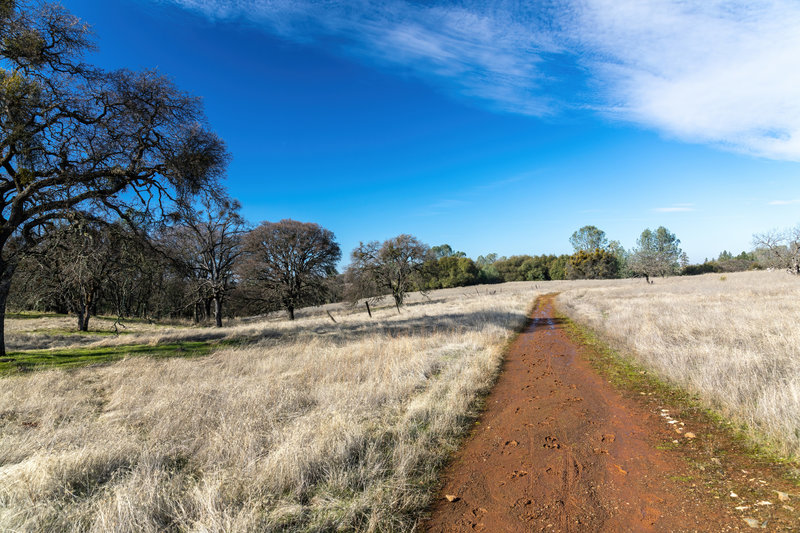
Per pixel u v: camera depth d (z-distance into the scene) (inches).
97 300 960.3
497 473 159.9
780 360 241.9
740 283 1163.3
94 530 118.0
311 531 120.0
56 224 485.1
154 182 558.6
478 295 1882.4
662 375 280.8
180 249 1067.3
